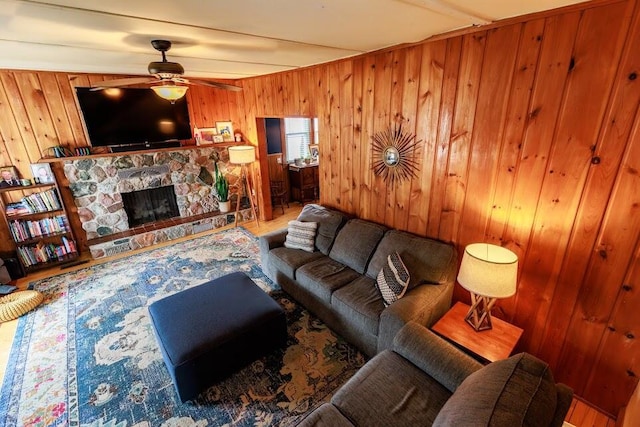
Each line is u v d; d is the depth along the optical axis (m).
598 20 1.67
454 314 2.35
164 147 4.79
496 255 2.22
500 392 1.21
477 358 2.07
